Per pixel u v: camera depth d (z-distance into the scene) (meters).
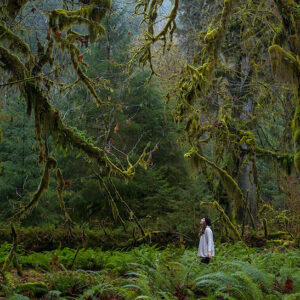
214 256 8.66
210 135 12.98
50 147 16.50
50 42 6.26
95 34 6.49
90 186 15.26
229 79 15.71
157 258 8.00
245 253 9.63
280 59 8.66
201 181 15.85
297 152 9.22
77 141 6.62
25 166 16.22
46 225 11.95
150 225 13.98
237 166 13.73
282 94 13.47
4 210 15.12
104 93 14.86
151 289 5.61
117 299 5.48
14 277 6.48
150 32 9.55
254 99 14.58
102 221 14.03
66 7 6.64
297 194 14.09
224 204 14.57
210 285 5.71
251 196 14.88
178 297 5.52
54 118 6.39
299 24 8.85
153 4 9.48
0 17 5.86
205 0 14.99
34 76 5.95
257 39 13.09
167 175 16.75
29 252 9.91
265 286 5.28
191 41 15.76
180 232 13.59
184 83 11.15
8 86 5.84
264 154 12.51
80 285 6.15
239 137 12.89
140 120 16.75
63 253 9.38
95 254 8.87
